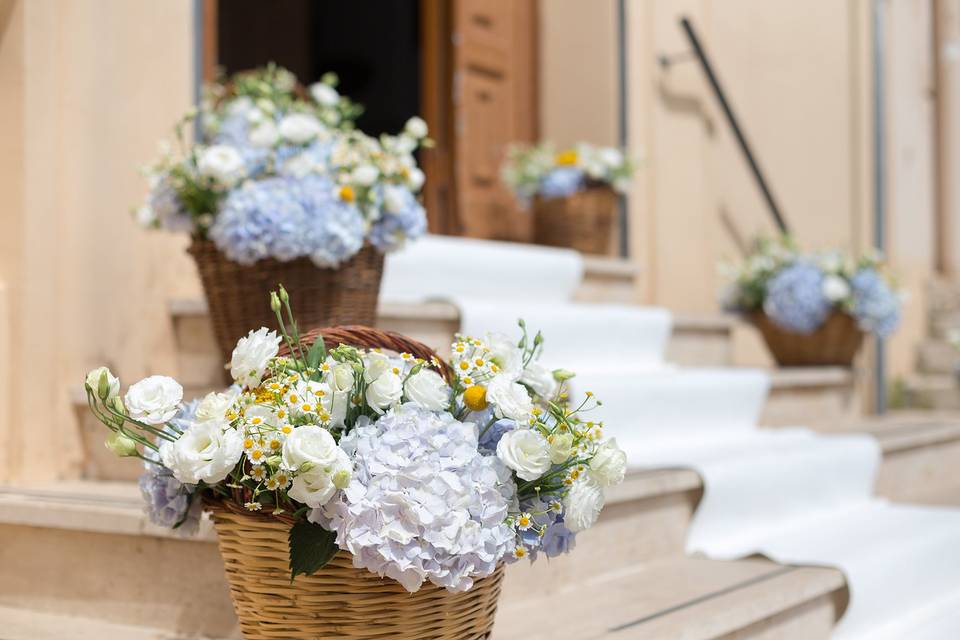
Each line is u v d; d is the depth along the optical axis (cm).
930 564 243
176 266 258
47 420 234
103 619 186
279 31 614
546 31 476
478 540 119
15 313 229
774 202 440
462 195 462
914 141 559
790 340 398
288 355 136
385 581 122
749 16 480
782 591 195
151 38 255
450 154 465
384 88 584
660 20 447
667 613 181
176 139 259
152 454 135
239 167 206
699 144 456
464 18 463
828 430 355
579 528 128
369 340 137
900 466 334
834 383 390
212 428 121
